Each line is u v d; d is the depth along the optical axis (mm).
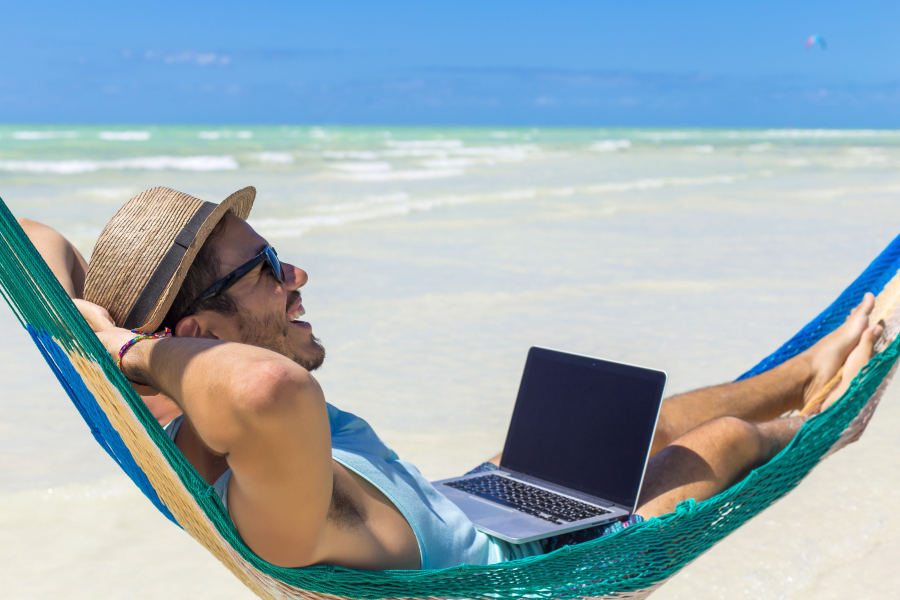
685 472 2043
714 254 9211
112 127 67250
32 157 22766
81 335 1204
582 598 1608
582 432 2203
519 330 6035
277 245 9297
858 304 2965
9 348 5543
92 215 11422
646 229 11195
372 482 1546
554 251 9320
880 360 1871
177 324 1498
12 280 1335
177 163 21812
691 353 5441
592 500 2086
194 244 1440
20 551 2928
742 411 2564
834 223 12000
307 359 1720
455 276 7867
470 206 13680
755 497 1791
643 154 38219
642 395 2127
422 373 5074
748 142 61719
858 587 2691
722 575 2750
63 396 4664
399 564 1547
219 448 1106
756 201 15227
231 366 1086
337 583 1399
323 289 7191
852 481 3465
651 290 7328
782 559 2852
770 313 6523
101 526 3168
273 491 1144
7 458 3715
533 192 15922
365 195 15023
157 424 1205
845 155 40375
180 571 2889
